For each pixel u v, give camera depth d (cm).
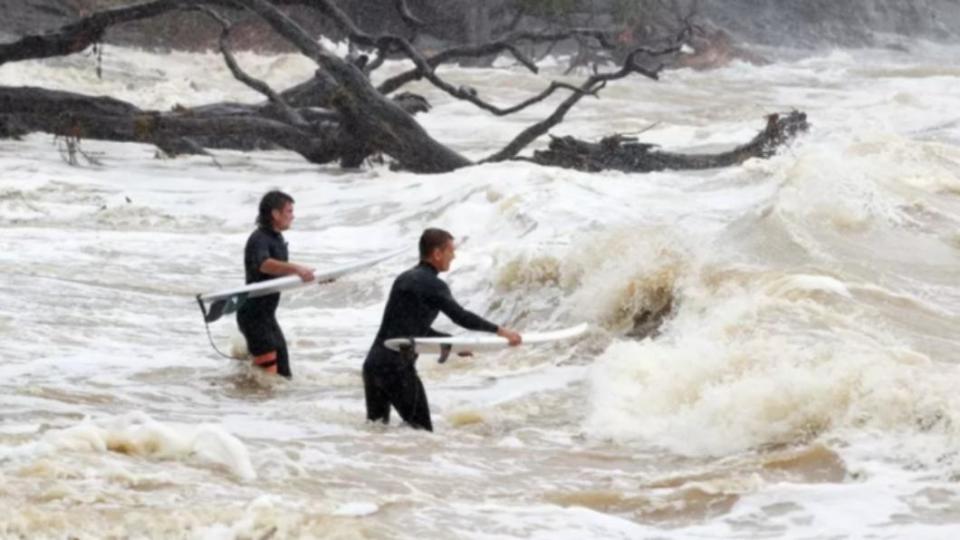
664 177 5800
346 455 2058
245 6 7038
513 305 3300
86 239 4759
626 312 3003
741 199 4719
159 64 11931
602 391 2412
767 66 15150
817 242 3562
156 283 4066
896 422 2016
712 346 2456
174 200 5881
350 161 7125
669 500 1766
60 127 7062
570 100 6969
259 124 7188
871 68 15250
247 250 2852
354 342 3344
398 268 4156
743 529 1641
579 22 14450
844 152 5006
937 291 3244
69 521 1465
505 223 4350
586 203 4484
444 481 1906
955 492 1733
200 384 2750
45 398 2481
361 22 13900
